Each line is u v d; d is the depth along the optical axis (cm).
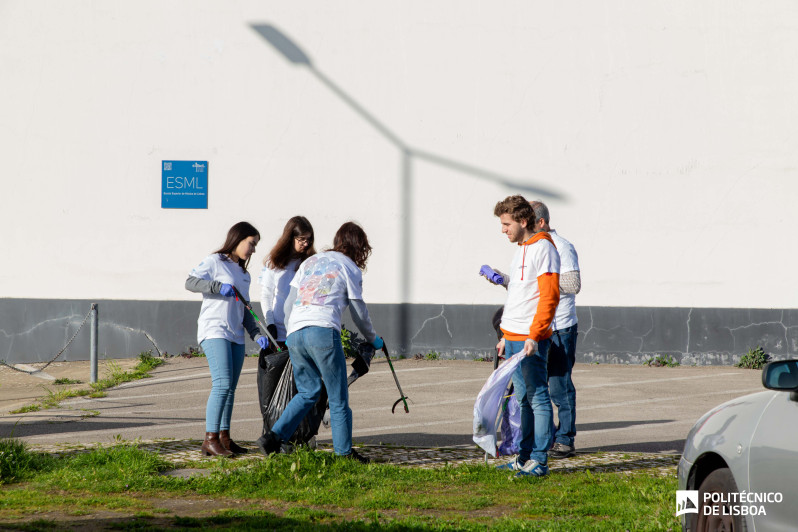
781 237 2138
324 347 997
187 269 2264
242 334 1124
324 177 2238
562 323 1120
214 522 811
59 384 1861
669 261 2166
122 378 1873
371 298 2236
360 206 2233
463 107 2203
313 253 1130
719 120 2147
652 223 2167
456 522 809
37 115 2264
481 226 2203
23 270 2275
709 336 2155
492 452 1031
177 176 2255
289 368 1070
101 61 2253
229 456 1086
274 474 975
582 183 2180
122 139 2259
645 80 2158
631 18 2156
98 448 1073
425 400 1617
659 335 2169
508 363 996
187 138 2255
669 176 2161
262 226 2250
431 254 2219
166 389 1738
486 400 1019
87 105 2259
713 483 660
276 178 2245
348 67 2225
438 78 2206
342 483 950
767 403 629
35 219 2267
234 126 2250
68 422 1374
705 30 2141
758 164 2139
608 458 1128
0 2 2250
